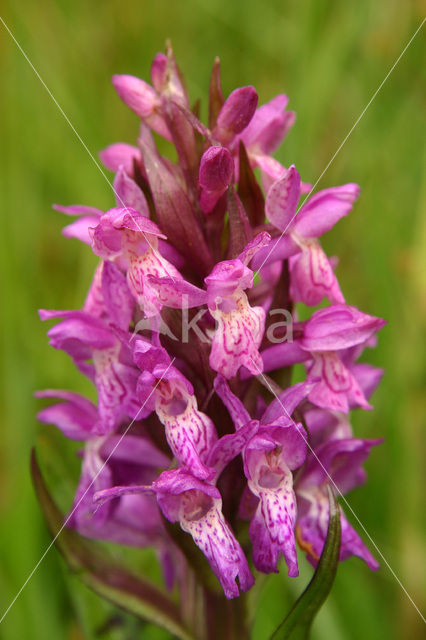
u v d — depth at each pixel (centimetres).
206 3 27
